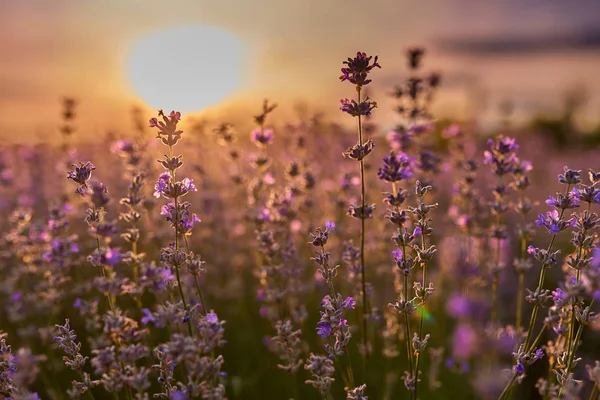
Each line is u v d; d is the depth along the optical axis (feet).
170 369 1.59
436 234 2.57
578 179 1.64
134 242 1.76
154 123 1.65
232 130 2.46
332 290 1.66
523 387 2.12
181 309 1.55
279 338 1.78
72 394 1.82
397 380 2.15
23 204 2.97
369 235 2.48
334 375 2.18
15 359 1.61
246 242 2.85
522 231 2.02
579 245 1.62
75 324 2.39
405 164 1.74
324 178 3.05
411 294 2.13
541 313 2.34
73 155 2.75
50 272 2.13
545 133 6.72
